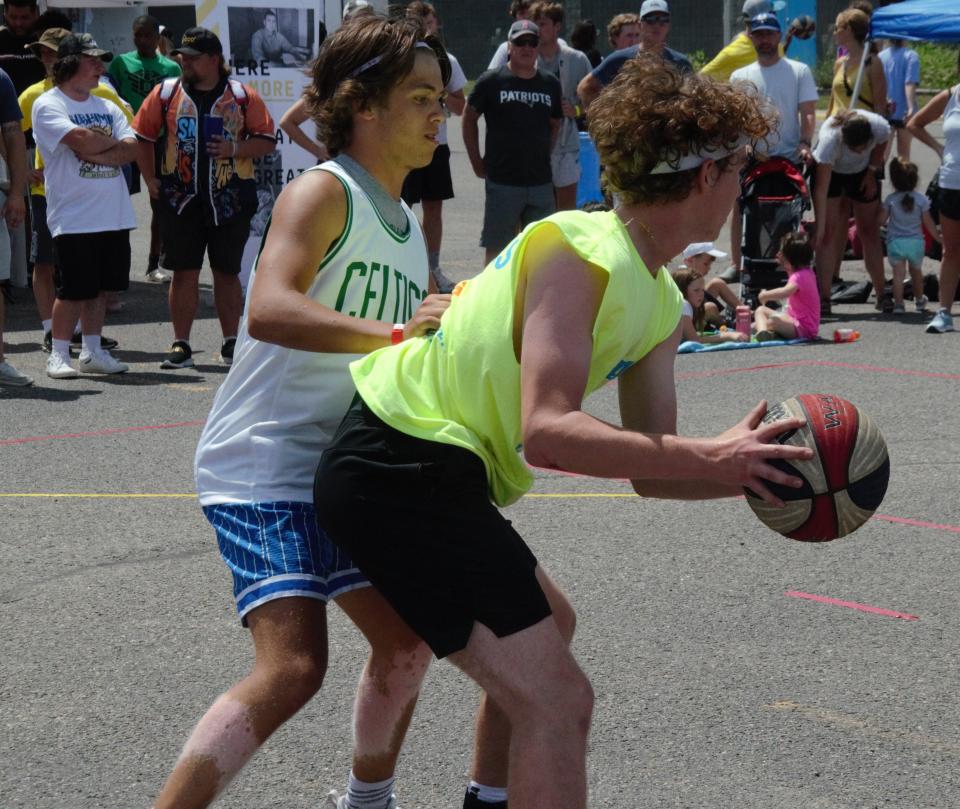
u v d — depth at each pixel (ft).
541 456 8.80
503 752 10.85
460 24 134.21
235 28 36.45
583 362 8.84
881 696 14.44
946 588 17.67
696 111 8.98
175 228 31.96
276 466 10.39
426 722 13.92
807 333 35.63
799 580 17.97
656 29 39.04
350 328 9.90
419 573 9.18
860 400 28.53
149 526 20.54
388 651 10.75
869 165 39.04
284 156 36.50
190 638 16.19
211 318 39.93
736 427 8.91
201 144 31.42
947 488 22.13
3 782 12.68
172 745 13.46
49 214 31.35
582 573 18.26
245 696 9.67
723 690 14.57
